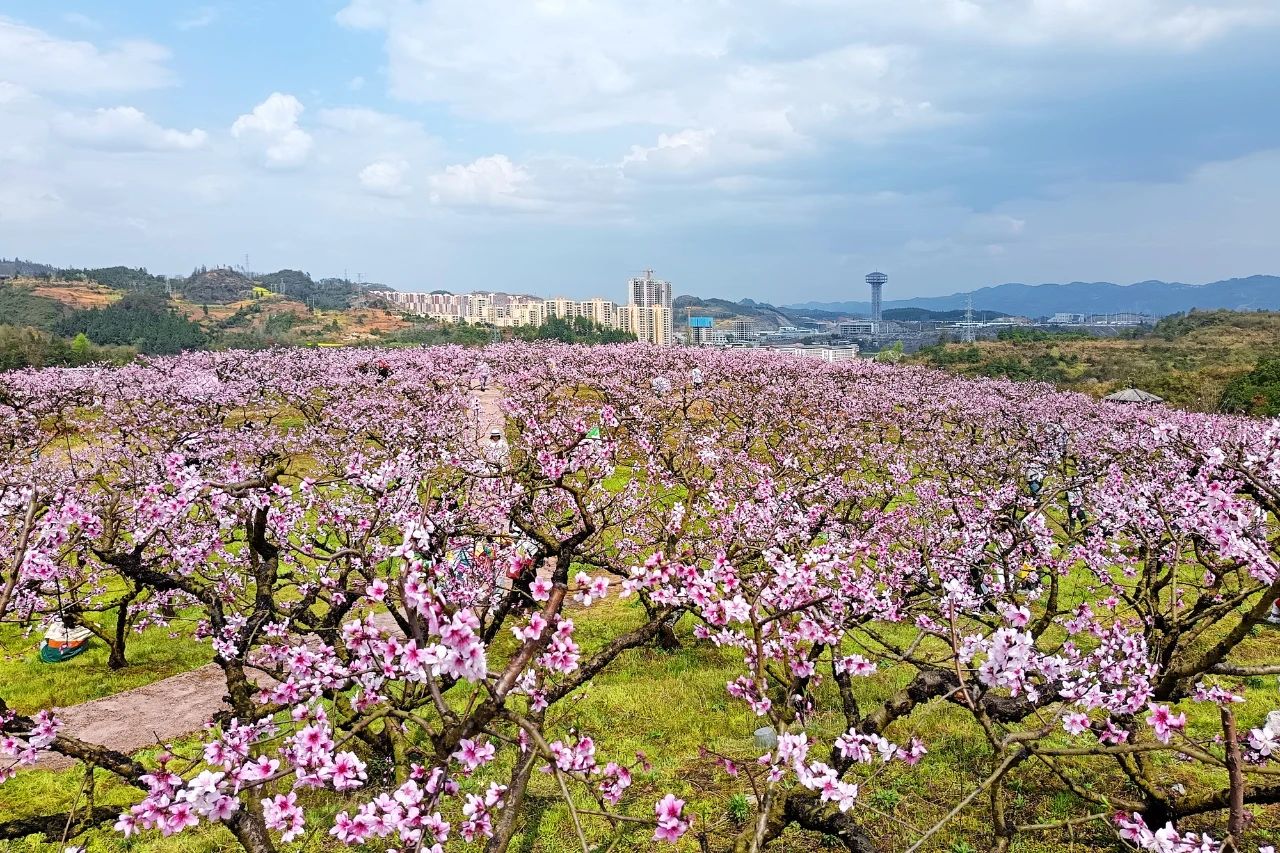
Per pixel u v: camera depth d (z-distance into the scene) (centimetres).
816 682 1016
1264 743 552
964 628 1052
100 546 824
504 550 955
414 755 926
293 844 785
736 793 880
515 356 5550
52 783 987
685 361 5362
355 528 1045
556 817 854
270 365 4656
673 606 692
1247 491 809
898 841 764
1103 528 1209
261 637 891
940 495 1789
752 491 1622
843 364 5791
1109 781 852
